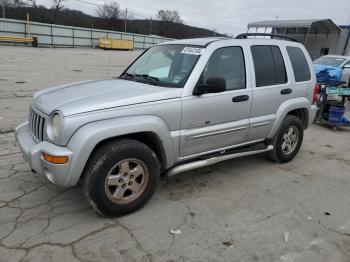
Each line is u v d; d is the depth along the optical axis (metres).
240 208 3.89
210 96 3.99
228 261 2.97
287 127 5.17
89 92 3.69
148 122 3.47
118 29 74.88
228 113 4.23
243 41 4.54
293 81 5.13
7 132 6.18
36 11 66.38
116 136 3.40
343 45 32.44
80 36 49.72
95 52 38.25
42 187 4.10
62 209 3.65
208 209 3.83
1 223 3.35
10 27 42.16
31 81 12.59
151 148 3.89
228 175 4.83
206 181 4.59
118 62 24.91
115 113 3.33
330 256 3.10
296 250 3.17
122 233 3.29
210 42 4.21
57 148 3.16
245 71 4.45
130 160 3.46
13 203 3.73
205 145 4.13
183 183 4.48
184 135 3.84
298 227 3.56
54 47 44.28
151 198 3.88
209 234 3.35
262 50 4.74
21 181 4.23
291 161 5.58
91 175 3.26
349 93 8.05
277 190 4.43
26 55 25.44
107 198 3.38
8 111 7.75
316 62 14.45
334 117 8.06
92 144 3.16
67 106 3.25
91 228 3.34
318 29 32.84
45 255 2.92
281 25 30.41
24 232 3.22
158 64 4.38
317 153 6.14
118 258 2.93
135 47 59.50
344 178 4.96
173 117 3.70
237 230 3.44
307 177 4.92
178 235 3.30
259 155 5.75
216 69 4.12
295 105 5.13
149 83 4.07
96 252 2.99
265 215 3.76
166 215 3.65
